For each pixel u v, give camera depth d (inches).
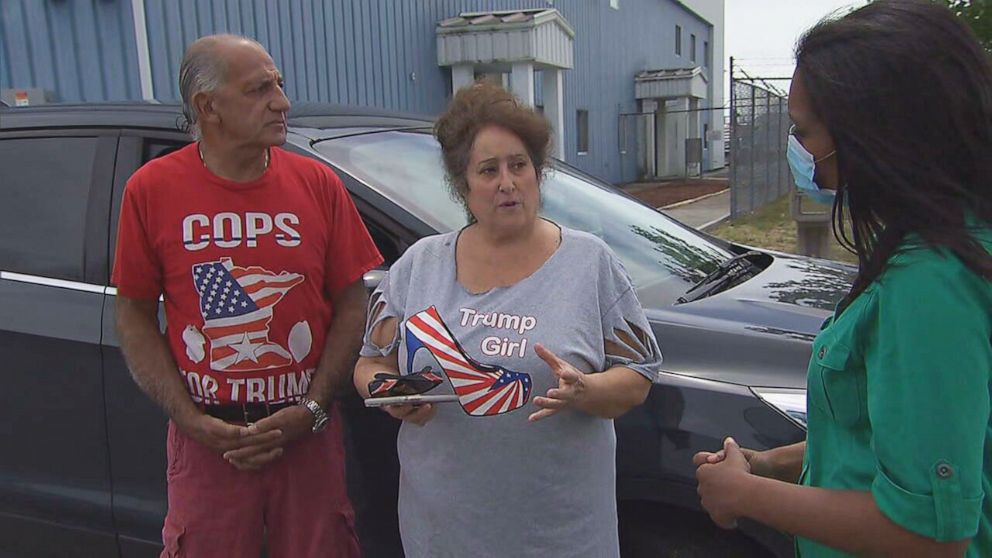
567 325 66.2
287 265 80.5
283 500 83.7
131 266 80.1
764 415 80.6
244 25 361.4
